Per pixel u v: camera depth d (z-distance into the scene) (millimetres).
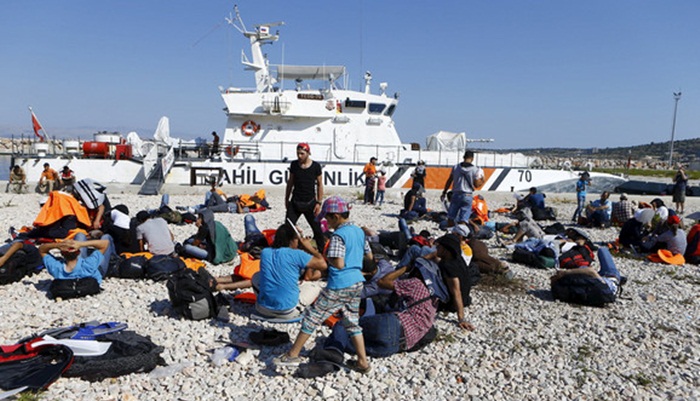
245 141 21625
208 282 6375
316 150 21844
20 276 7473
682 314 7180
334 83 22844
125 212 9836
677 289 8523
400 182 22531
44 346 4629
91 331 5102
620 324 6660
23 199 17828
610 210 15625
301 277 6969
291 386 4637
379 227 14141
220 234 9094
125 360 4660
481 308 7141
